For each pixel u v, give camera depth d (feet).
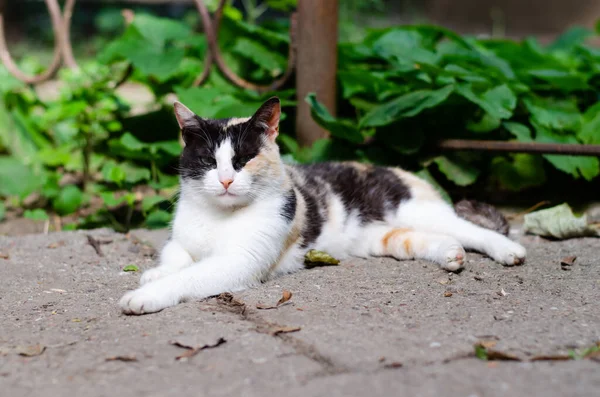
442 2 47.57
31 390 7.38
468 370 7.49
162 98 19.15
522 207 17.04
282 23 21.38
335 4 16.40
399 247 12.93
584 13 45.88
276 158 11.71
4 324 9.53
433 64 16.63
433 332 8.71
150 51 17.71
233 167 11.21
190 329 8.97
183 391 7.20
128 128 18.10
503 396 6.86
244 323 9.22
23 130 20.06
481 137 16.80
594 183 17.63
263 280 11.62
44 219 16.76
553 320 9.19
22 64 21.54
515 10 48.14
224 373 7.61
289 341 8.54
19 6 45.21
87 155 18.53
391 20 42.34
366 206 13.64
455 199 17.38
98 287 11.27
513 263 12.12
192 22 39.78
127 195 15.83
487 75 17.02
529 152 15.64
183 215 11.86
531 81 18.43
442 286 10.96
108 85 19.63
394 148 16.06
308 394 7.00
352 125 15.21
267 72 18.98
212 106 16.53
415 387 7.09
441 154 16.40
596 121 16.99
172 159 17.12
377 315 9.48
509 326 8.96
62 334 9.05
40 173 18.47
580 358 7.86
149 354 8.18
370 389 7.06
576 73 18.85
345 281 11.29
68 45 19.72
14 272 12.19
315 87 16.60
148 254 13.48
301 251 12.46
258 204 11.50
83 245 14.10
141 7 43.98
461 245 12.42
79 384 7.48
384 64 18.37
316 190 13.11
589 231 13.99
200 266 10.72
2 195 18.99
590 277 11.37
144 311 9.75
